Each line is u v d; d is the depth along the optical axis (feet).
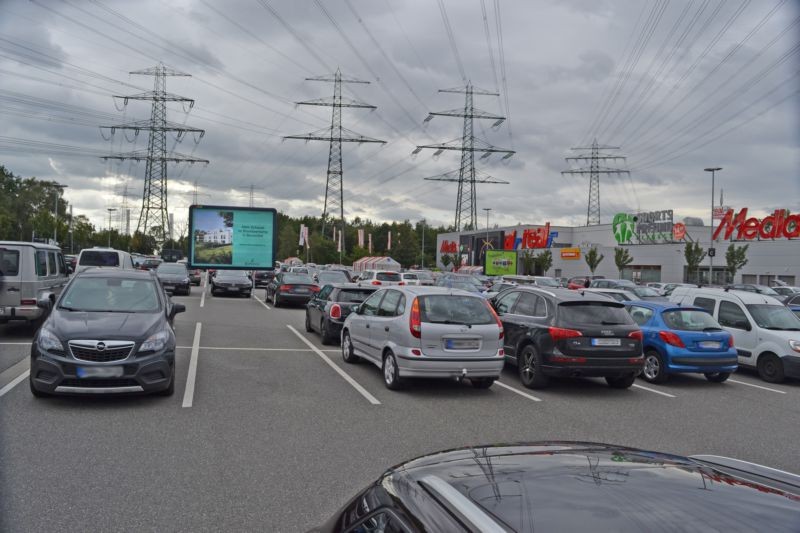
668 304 37.06
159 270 93.56
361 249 287.28
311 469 17.17
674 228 184.03
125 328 24.30
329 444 19.79
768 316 39.70
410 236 366.84
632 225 202.18
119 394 24.67
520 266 234.38
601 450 7.77
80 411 22.76
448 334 28.32
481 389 30.83
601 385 34.14
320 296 49.78
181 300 83.35
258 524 13.29
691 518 5.37
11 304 40.60
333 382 30.60
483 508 5.80
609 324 30.86
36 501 14.12
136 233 290.56
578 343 30.27
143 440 19.42
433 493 6.48
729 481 6.45
